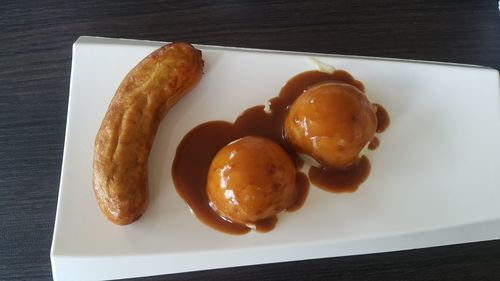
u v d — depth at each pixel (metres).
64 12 0.34
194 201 0.29
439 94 0.32
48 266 0.29
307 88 0.31
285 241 0.29
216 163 0.28
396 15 0.36
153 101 0.28
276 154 0.27
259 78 0.31
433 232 0.30
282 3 0.35
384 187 0.30
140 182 0.27
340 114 0.27
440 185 0.31
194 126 0.30
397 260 0.31
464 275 0.31
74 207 0.28
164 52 0.29
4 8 0.33
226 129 0.30
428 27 0.36
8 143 0.31
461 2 0.36
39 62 0.33
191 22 0.34
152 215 0.28
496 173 0.32
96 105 0.30
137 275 0.28
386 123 0.32
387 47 0.35
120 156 0.27
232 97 0.31
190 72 0.29
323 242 0.29
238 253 0.28
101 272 0.28
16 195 0.30
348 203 0.30
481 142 0.32
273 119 0.31
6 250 0.29
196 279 0.29
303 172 0.30
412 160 0.31
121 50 0.31
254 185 0.26
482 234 0.31
